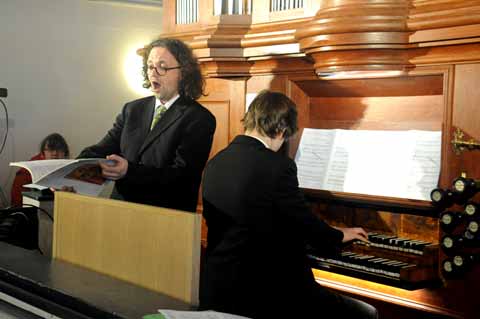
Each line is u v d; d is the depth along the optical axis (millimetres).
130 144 3090
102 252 1869
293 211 2514
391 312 3588
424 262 3033
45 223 2805
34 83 6547
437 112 3289
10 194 6410
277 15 3707
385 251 3258
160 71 2936
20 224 2881
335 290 3711
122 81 7148
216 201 2572
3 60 6336
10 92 6398
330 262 3281
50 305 1595
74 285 1654
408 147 3285
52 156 5945
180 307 1514
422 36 2965
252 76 3928
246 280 2512
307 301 2637
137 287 1685
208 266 2580
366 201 3342
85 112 6922
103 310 1453
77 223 1953
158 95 2986
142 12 7203
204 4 4047
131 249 1777
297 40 3402
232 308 2504
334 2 3158
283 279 2562
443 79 3062
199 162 2904
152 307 1483
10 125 6410
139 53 3941
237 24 3881
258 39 3709
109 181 2711
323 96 3762
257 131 2695
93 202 1891
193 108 2957
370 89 3506
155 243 1707
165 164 2918
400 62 3105
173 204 2869
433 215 3129
